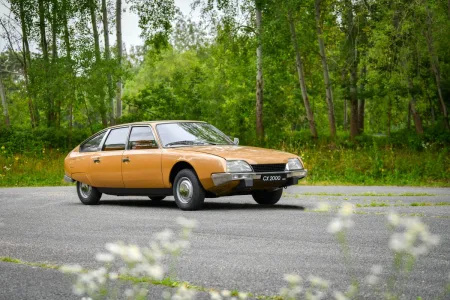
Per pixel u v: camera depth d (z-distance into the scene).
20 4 34.50
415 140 31.44
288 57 36.00
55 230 7.53
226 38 32.03
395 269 4.63
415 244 5.66
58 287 4.26
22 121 48.69
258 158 9.07
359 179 17.66
